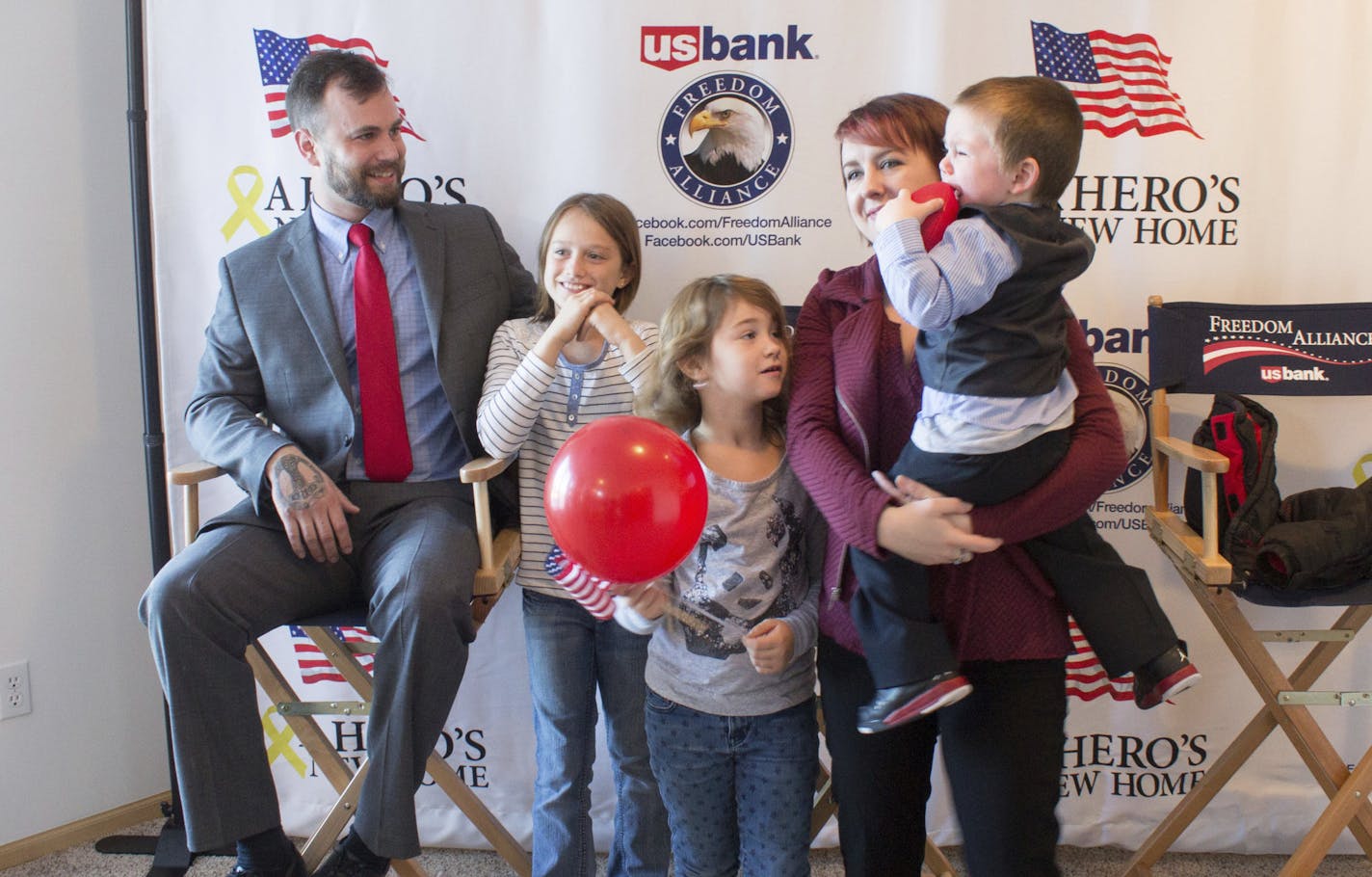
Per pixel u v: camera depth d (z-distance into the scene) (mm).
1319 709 2342
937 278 1319
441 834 2453
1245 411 2020
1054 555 1473
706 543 1626
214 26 2260
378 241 2082
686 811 1681
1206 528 1891
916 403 1514
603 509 1316
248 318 2057
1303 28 2174
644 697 1965
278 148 2281
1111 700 2367
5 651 2369
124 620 2531
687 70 2252
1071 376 1503
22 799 2408
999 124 1395
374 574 1919
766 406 1692
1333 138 2199
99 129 2414
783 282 2311
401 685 1769
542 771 1995
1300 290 2244
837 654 1561
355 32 2268
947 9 2199
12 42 2279
